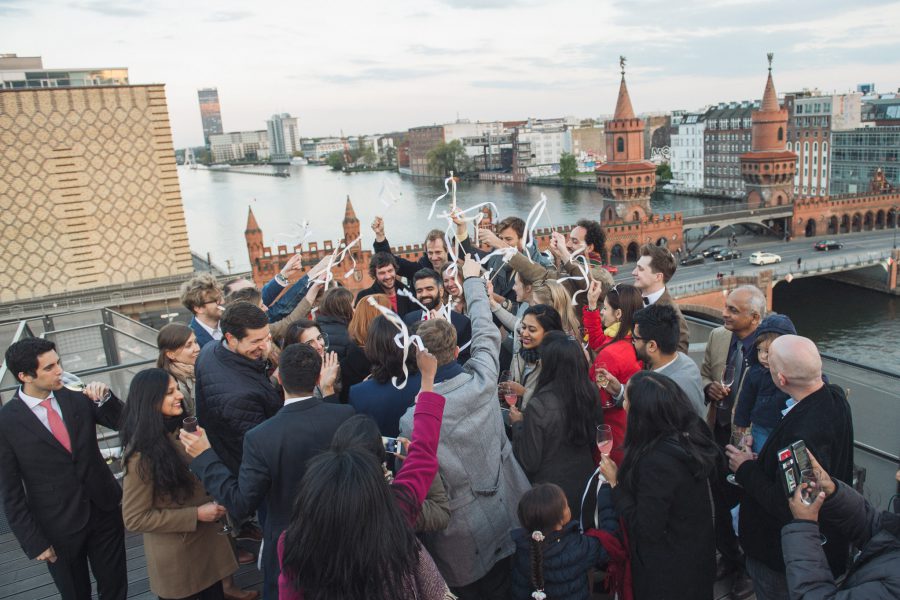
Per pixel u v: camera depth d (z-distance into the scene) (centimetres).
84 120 4025
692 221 7825
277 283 704
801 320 6425
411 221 12675
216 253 11388
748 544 406
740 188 13588
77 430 479
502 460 432
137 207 4219
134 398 421
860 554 296
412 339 356
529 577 381
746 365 491
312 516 245
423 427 338
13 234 3994
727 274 6669
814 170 11375
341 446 285
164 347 512
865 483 554
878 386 555
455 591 416
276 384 539
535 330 493
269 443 359
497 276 756
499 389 512
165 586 447
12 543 652
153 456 418
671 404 372
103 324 1064
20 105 3894
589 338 591
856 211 8506
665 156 18362
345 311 580
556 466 441
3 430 455
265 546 376
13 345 458
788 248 7844
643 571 383
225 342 451
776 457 370
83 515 482
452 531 397
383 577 244
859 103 11056
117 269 4238
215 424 435
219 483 371
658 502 367
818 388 368
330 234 11831
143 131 4153
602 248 751
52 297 4044
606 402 498
